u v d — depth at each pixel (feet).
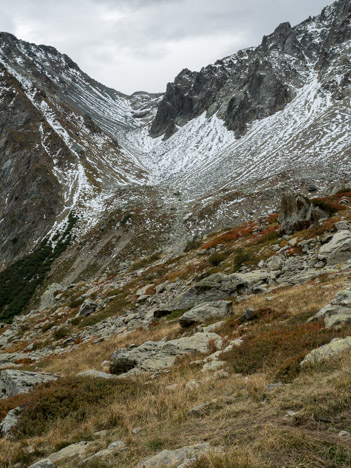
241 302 89.04
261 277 102.37
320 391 25.85
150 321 109.19
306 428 21.44
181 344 61.93
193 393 36.11
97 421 35.60
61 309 192.95
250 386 32.07
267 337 47.03
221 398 31.58
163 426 29.04
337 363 30.73
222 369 43.37
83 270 402.93
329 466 17.44
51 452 31.12
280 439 20.08
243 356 43.98
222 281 105.29
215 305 82.12
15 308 363.56
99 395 42.98
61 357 102.83
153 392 41.37
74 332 142.82
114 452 25.82
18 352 142.51
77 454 28.04
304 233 127.95
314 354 33.88
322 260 99.25
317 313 50.03
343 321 42.47
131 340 92.22
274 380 33.04
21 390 53.57
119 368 62.18
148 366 56.44
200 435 24.68
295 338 42.73
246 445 20.74
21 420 39.73
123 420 33.19
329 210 140.36
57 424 37.01
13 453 31.73
